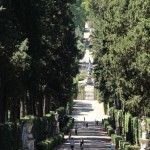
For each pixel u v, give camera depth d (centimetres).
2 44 9044
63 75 14925
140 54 10762
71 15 15100
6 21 9094
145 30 10650
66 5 14512
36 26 10994
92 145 15050
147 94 11581
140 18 10906
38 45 11356
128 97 12412
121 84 11806
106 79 16238
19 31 10662
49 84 14662
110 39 12244
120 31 12112
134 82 11444
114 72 13138
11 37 9031
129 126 14538
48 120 15012
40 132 13412
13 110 11994
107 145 15088
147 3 10781
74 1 14688
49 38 13738
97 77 18475
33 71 11681
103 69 16700
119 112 17200
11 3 10062
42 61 13188
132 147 11894
